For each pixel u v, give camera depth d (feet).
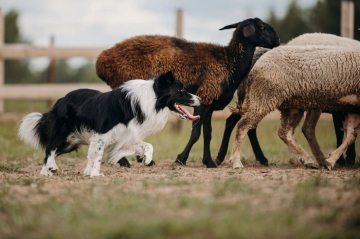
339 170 28.91
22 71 134.51
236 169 29.22
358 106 28.84
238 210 16.83
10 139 46.19
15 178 25.90
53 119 27.12
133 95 25.86
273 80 28.86
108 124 25.76
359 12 89.86
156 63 30.71
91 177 25.44
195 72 30.53
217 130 53.11
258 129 53.16
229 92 31.24
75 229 15.28
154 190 20.63
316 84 28.40
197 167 31.63
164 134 50.21
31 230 15.70
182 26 50.85
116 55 31.45
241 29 31.09
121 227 14.92
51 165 27.09
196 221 15.30
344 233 14.87
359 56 28.04
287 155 38.19
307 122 31.76
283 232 14.82
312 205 17.70
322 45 29.25
